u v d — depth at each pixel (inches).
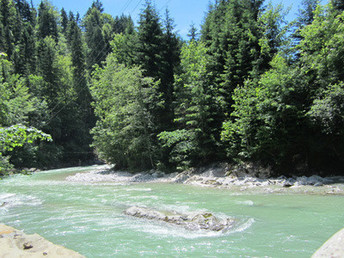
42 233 344.5
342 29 649.0
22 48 2349.9
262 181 669.3
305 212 375.6
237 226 334.3
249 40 885.8
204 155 870.4
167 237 308.5
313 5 932.6
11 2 3356.3
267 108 689.6
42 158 1755.7
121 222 380.8
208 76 957.2
